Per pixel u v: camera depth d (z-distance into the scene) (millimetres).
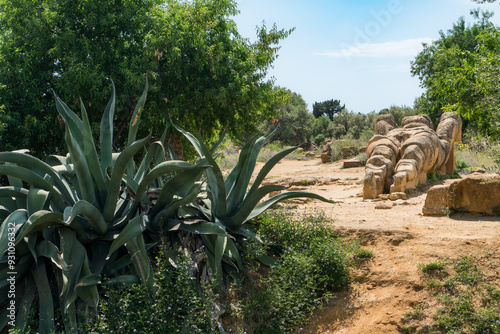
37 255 5027
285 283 5738
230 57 12266
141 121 11797
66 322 4750
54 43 10750
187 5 12203
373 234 6762
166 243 5738
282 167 24266
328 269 6027
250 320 5402
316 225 6984
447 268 5727
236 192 6410
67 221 4805
